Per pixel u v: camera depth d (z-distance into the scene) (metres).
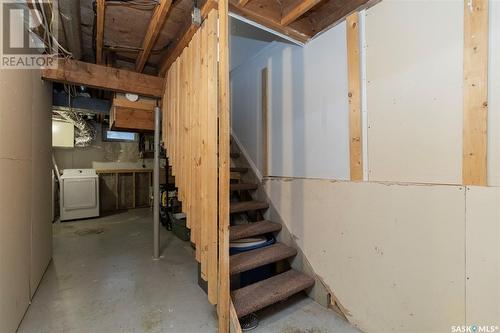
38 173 2.33
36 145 2.26
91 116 5.49
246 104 3.23
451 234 1.36
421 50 1.49
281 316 1.94
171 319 1.85
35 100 2.22
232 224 2.99
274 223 2.54
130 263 2.90
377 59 1.72
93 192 5.27
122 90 2.81
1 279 1.46
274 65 2.69
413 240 1.52
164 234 4.10
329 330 1.78
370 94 1.76
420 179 1.50
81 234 4.06
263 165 2.80
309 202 2.23
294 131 2.42
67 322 1.80
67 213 4.96
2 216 1.48
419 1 1.50
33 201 2.16
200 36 1.93
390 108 1.65
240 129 3.36
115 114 2.96
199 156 1.95
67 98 3.86
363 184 1.79
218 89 1.71
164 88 2.98
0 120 1.46
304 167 2.30
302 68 2.33
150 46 2.44
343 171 1.95
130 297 2.15
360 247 1.81
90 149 5.98
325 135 2.10
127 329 1.73
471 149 1.29
